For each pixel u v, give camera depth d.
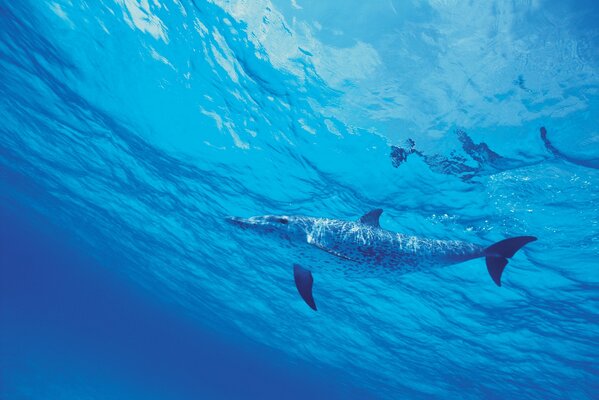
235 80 8.52
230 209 13.95
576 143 6.84
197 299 31.44
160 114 10.79
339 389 41.03
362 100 7.66
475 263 10.50
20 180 25.31
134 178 15.55
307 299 4.20
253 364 54.91
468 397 23.19
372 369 25.77
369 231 4.08
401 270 4.20
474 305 12.80
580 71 5.94
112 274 43.19
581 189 7.59
